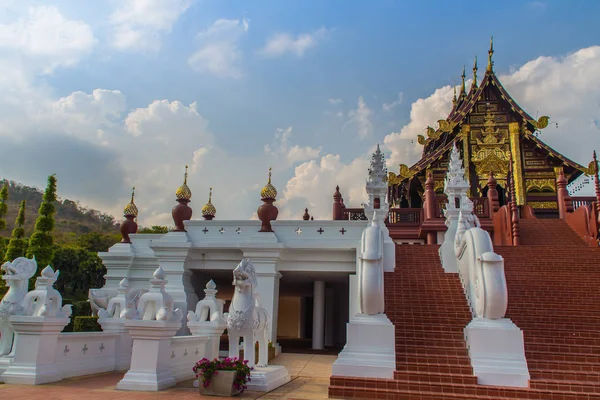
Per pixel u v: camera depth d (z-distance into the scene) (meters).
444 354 10.46
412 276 14.60
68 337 10.33
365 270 10.58
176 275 16.91
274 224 17.05
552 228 23.55
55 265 48.91
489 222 24.27
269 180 17.41
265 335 11.05
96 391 8.90
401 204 38.88
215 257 17.14
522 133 35.78
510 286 14.14
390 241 15.70
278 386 10.37
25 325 9.48
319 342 18.36
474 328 9.85
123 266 18.83
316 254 16.62
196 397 8.70
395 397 9.17
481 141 36.41
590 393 8.93
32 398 7.97
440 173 35.84
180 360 10.84
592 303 12.98
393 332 10.16
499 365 9.51
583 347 10.53
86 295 50.44
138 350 9.49
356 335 10.21
